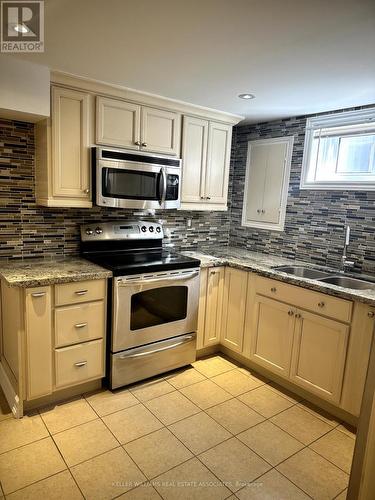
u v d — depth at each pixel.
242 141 3.62
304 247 3.11
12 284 1.96
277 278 2.53
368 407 1.12
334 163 2.90
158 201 2.77
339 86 2.27
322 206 2.96
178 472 1.78
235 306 2.93
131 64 2.04
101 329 2.36
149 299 2.52
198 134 3.01
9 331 2.28
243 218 3.67
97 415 2.20
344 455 1.96
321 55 1.81
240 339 2.90
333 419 2.29
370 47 1.70
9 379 2.30
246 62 1.95
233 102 2.75
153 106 2.68
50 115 2.25
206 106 2.89
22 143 2.42
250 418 2.25
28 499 1.58
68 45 1.80
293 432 2.14
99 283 2.30
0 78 1.97
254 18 1.47
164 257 2.80
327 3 1.33
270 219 3.39
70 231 2.71
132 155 2.57
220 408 2.34
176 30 1.61
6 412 2.18
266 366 2.70
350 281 2.62
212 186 3.21
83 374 2.33
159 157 2.73
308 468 1.85
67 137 2.34
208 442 2.01
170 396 2.46
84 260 2.58
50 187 2.33
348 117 2.76
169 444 1.97
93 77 2.27
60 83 2.24
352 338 2.14
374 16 1.42
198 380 2.69
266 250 3.45
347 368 2.18
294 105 2.75
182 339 2.77
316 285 2.28
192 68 2.07
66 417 2.16
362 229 2.69
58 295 2.13
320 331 2.31
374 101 2.56
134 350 2.51
